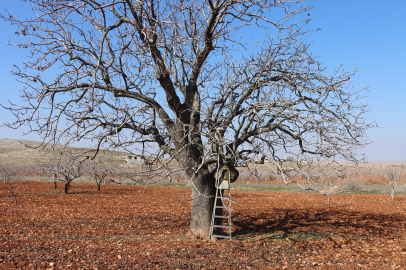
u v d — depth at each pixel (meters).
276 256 8.66
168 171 8.33
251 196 27.38
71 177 27.80
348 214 16.97
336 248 9.66
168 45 10.24
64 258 8.18
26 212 16.69
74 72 9.09
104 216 15.85
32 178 44.12
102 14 8.52
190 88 10.34
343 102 8.12
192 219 10.69
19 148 79.19
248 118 10.12
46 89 8.45
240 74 9.70
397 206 20.52
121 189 33.66
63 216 15.55
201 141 10.29
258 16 8.54
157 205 20.81
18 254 8.48
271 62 9.27
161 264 7.69
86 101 9.03
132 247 9.48
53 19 8.82
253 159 8.70
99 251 8.94
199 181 10.26
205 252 8.87
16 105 7.88
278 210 18.53
